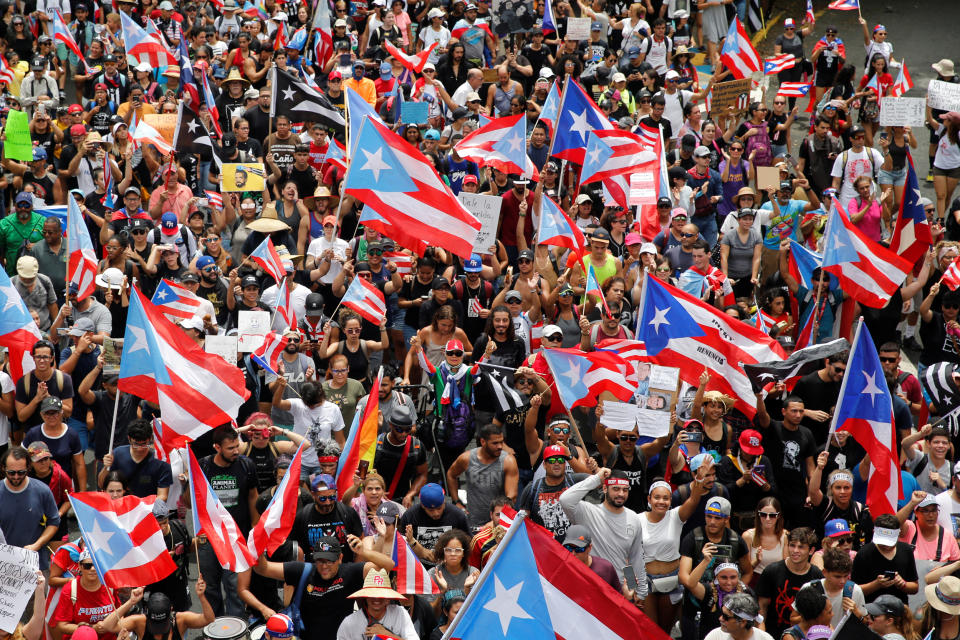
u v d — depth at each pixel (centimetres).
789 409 2247
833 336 3020
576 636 1470
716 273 2853
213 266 2781
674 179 3328
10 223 3031
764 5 5831
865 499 2336
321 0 4322
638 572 1980
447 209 2647
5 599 1641
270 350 2409
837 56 4541
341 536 1994
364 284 2678
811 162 3862
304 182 3303
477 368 2388
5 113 3716
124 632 1770
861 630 1524
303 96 3447
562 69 4231
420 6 4972
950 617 1875
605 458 2286
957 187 4012
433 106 3881
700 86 4722
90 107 4031
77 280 2642
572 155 3167
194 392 2141
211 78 4041
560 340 2519
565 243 2870
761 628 1828
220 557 1870
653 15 5050
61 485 2150
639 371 2377
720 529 1938
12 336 2311
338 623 1886
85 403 2408
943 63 4084
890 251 2700
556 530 2039
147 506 1864
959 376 2531
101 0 4878
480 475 2231
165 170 3366
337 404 2439
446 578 1944
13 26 4450
